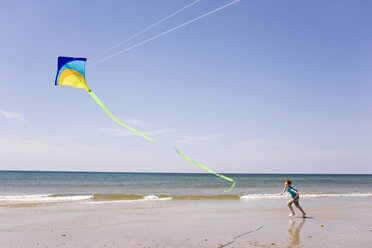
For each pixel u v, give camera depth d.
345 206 14.34
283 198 18.14
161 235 7.70
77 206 13.20
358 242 7.20
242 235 7.79
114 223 9.26
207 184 40.78
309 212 12.04
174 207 13.16
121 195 18.50
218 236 7.65
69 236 7.52
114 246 6.61
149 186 34.41
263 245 6.81
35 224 8.98
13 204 13.69
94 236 7.54
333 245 6.88
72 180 51.03
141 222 9.48
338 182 50.88
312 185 39.41
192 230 8.35
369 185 39.25
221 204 14.54
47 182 42.22
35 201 15.17
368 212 12.48
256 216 10.92
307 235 7.87
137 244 6.80
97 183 41.09
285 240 7.30
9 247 6.47
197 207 13.29
